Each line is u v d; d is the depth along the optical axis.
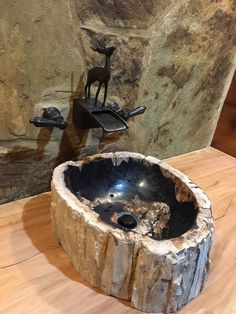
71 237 0.74
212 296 0.75
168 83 1.12
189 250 0.65
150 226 0.87
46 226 0.89
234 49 1.26
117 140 1.11
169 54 1.06
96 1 0.84
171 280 0.66
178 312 0.71
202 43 1.13
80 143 1.02
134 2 0.90
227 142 1.52
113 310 0.69
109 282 0.70
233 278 0.81
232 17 1.16
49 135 0.93
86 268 0.73
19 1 0.73
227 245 0.91
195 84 1.22
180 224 0.82
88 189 0.92
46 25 0.79
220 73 1.29
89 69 0.91
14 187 0.95
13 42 0.76
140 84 1.05
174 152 1.35
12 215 0.91
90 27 0.86
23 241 0.83
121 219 0.86
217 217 1.01
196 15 1.05
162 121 1.20
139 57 1.00
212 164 1.34
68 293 0.71
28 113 0.86
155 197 0.93
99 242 0.68
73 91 0.92
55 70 0.86
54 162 0.99
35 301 0.69
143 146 1.20
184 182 0.88
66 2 0.80
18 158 0.91
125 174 0.97
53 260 0.79
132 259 0.66
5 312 0.66
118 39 0.93
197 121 1.35
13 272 0.74
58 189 0.77
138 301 0.69
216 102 1.38
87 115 0.89
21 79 0.81
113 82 0.98
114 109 0.92
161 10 0.96
